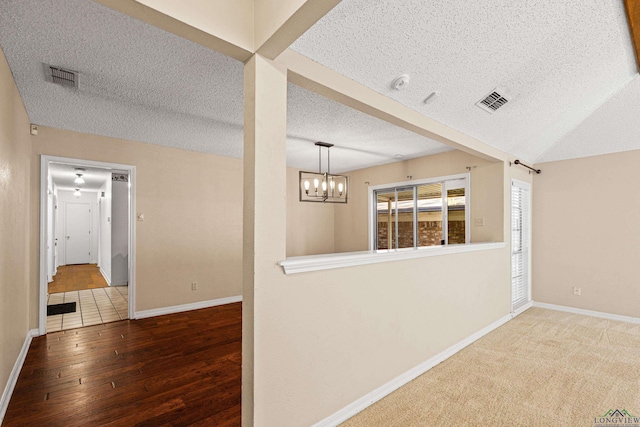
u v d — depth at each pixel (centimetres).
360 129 350
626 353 289
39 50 192
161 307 412
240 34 156
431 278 269
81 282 641
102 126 336
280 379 165
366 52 194
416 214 497
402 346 238
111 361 272
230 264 477
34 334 329
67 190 909
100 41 184
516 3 183
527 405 209
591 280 406
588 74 268
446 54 213
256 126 159
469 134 329
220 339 324
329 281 188
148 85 239
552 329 356
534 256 455
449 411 203
